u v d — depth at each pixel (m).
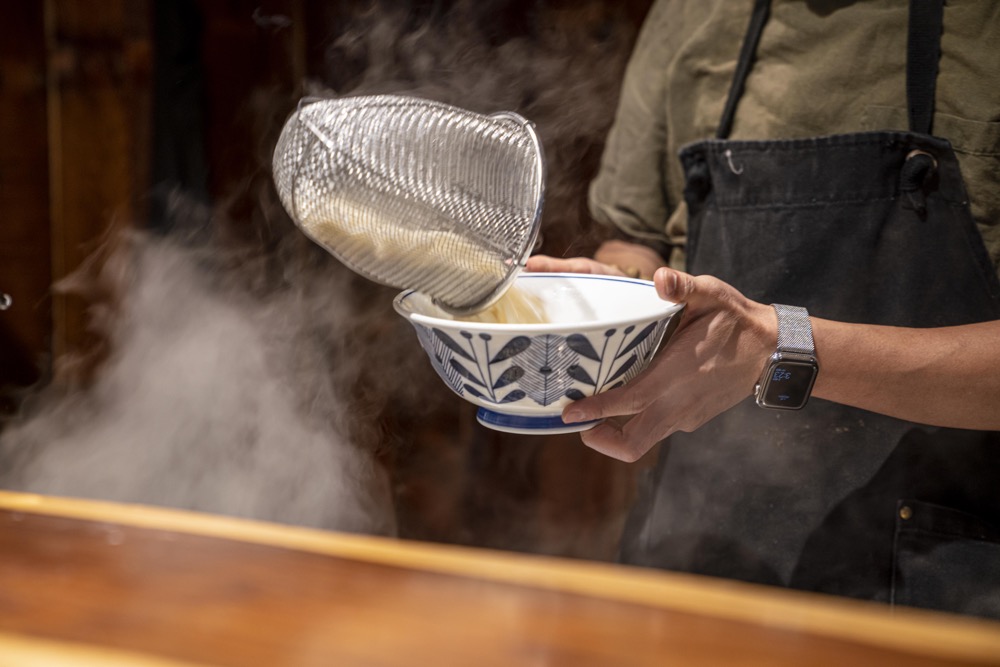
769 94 1.12
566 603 0.49
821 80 1.08
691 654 0.44
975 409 0.84
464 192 0.74
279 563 0.55
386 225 0.72
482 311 0.80
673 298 0.75
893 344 0.83
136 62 1.77
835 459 1.03
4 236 1.75
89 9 1.74
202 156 1.89
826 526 1.04
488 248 0.75
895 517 1.01
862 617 0.47
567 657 0.44
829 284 1.04
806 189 1.03
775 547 1.06
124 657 0.44
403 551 0.56
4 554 0.56
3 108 1.70
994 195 0.98
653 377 0.77
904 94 1.03
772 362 0.79
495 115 0.82
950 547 0.98
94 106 1.79
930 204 0.99
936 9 0.98
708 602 0.49
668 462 1.15
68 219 1.83
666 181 1.29
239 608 0.49
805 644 0.45
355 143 0.71
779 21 1.11
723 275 1.09
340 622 0.48
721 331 0.78
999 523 1.00
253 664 0.44
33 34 1.72
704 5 1.21
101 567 0.54
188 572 0.54
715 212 1.10
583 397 0.75
